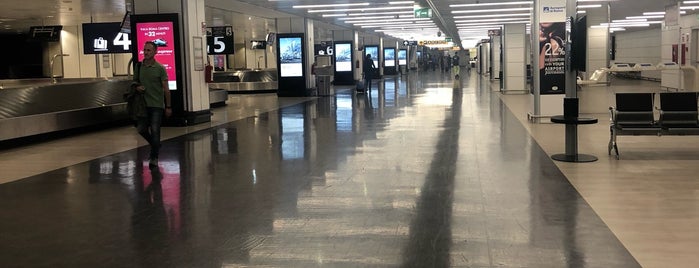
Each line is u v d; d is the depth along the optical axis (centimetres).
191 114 1369
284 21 2425
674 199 595
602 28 2852
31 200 643
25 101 1188
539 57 1305
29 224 546
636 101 862
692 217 528
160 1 1358
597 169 761
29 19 2508
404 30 3684
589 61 2877
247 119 1495
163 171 800
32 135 1120
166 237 496
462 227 509
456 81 3600
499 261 422
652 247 446
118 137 1193
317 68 3120
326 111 1689
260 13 2327
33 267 429
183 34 1355
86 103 1345
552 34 1294
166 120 1357
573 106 835
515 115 1478
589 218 530
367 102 2002
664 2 1991
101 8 2086
